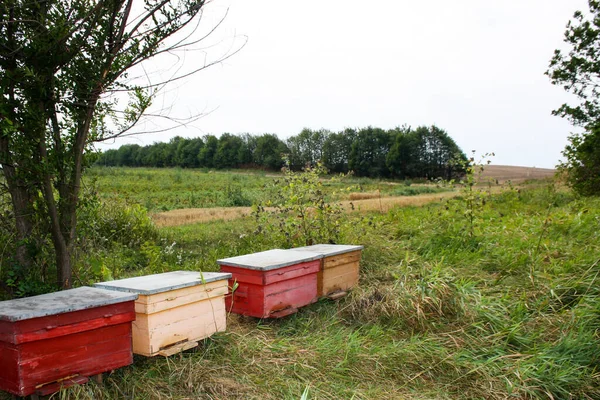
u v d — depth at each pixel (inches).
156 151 2883.9
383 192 1478.8
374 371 161.2
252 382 148.7
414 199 1006.4
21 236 182.1
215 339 175.5
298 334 193.8
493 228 340.2
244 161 2596.0
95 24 175.0
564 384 151.6
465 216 337.1
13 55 161.8
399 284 231.5
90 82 170.4
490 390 148.9
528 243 297.9
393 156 2271.2
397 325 201.5
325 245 252.5
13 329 116.8
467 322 197.0
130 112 187.5
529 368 159.2
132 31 177.0
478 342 181.8
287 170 333.1
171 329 155.6
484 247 300.8
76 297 137.1
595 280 216.8
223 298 175.5
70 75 172.2
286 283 200.8
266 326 197.0
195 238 434.0
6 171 176.9
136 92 184.4
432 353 172.1
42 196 179.6
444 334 188.1
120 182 1466.5
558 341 176.4
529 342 178.7
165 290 151.2
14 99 163.2
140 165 3016.7
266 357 166.2
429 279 225.6
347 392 144.6
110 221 360.5
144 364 157.6
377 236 349.4
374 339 187.8
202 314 166.7
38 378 122.3
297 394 141.9
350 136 2534.5
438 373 162.4
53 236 177.8
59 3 170.6
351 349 172.6
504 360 166.9
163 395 140.7
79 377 130.7
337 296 227.5
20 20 151.2
